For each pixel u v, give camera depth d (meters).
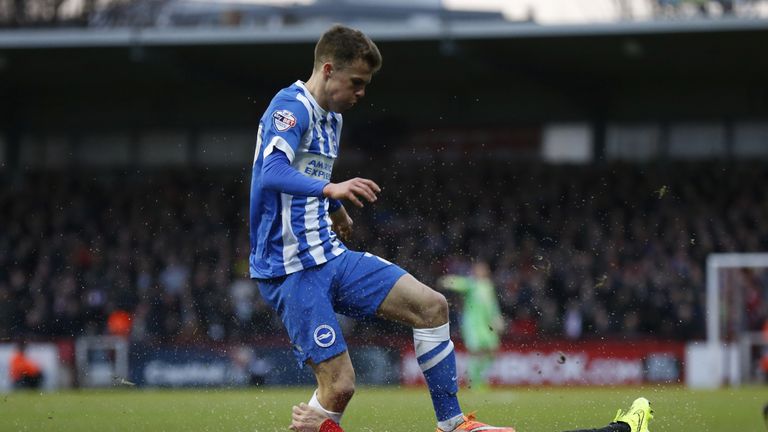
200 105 98.56
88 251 89.25
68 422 29.20
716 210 86.12
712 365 69.38
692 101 91.44
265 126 18.75
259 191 18.84
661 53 81.00
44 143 100.38
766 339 69.25
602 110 92.75
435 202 89.25
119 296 80.88
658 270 79.19
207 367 69.44
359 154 94.69
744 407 35.19
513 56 82.69
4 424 28.53
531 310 76.31
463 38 77.00
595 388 62.97
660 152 91.81
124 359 70.06
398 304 19.08
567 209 88.19
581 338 74.50
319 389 18.88
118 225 92.62
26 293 81.75
